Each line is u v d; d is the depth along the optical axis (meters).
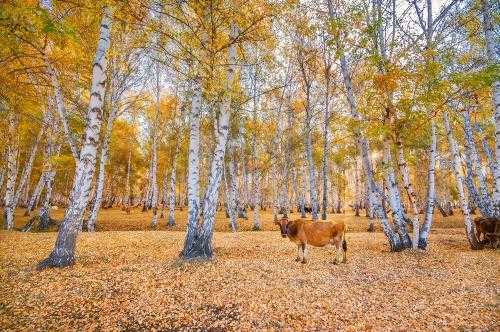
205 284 7.89
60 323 5.86
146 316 6.20
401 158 12.75
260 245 14.30
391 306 6.63
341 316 6.15
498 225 13.56
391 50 12.28
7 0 6.90
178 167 40.47
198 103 11.85
